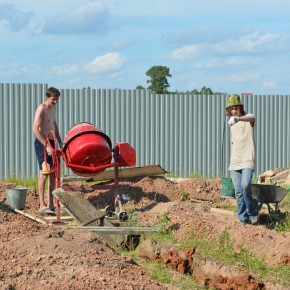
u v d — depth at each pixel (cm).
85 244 881
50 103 1251
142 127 2127
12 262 800
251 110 2267
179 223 1093
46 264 791
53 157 1189
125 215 1189
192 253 966
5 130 1969
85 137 1208
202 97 2186
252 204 1126
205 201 1433
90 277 746
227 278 884
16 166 1978
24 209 1265
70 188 1252
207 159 2195
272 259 927
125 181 1421
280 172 1684
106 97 2083
